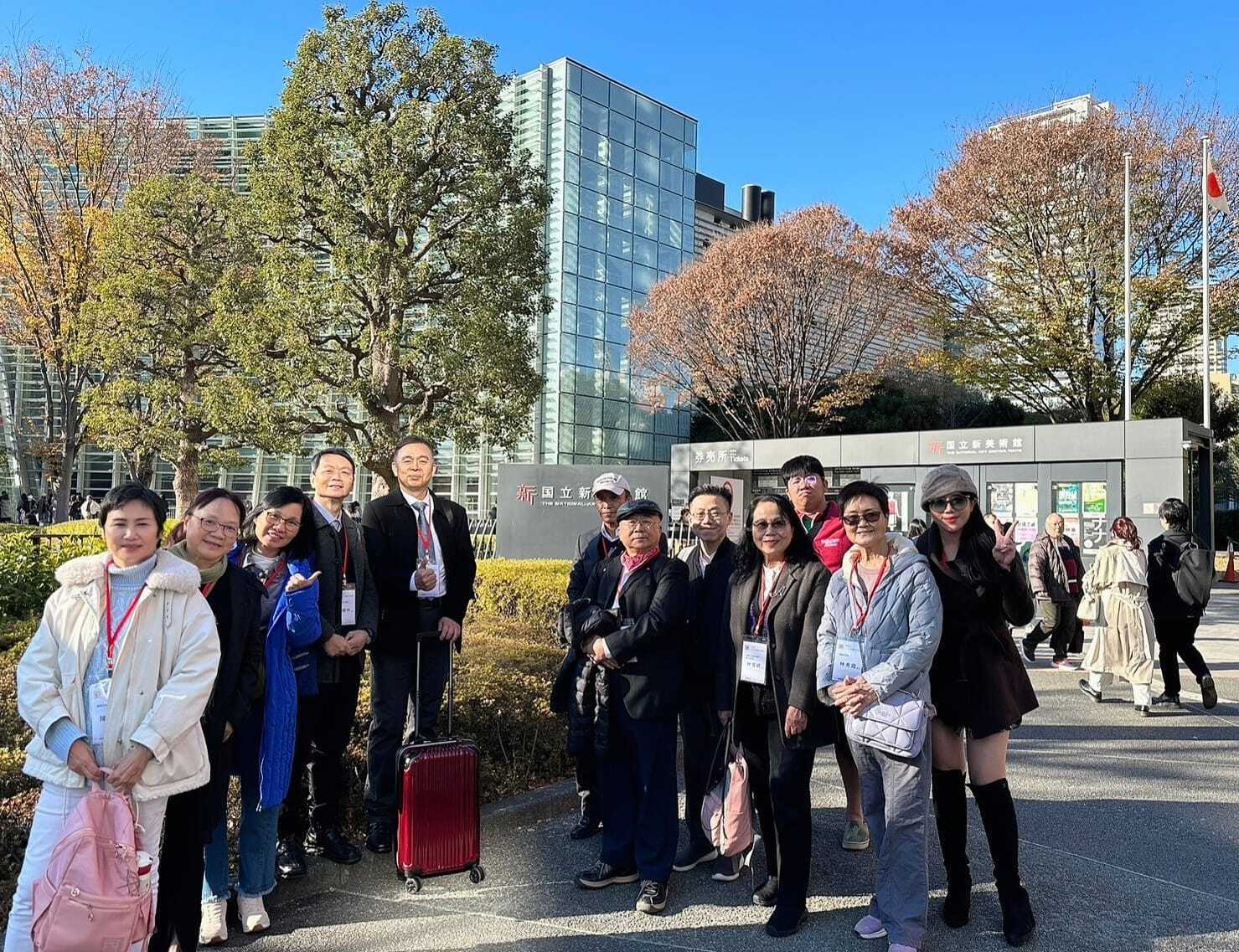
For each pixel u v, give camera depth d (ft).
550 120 101.09
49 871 7.51
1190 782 17.06
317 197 47.14
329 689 12.50
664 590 12.17
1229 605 49.55
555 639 24.75
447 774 11.96
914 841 10.20
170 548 9.85
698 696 13.43
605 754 12.45
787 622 11.29
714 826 11.84
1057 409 84.48
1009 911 10.60
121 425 59.57
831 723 11.16
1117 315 69.62
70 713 8.35
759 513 11.55
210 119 110.63
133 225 58.13
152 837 8.75
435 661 13.91
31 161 65.26
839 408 97.14
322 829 12.64
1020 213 69.31
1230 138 65.21
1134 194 65.72
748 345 88.43
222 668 9.80
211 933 10.44
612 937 10.87
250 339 47.24
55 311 66.03
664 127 112.78
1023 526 59.98
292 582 11.44
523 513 50.24
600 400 102.37
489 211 50.52
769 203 167.63
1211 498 60.34
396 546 13.43
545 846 14.10
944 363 78.79
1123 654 23.36
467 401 48.73
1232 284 66.23
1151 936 10.76
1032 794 16.35
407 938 10.83
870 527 10.65
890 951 10.07
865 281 84.07
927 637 10.18
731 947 10.60
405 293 48.21
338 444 51.72
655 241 110.73
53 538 31.27
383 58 48.01
